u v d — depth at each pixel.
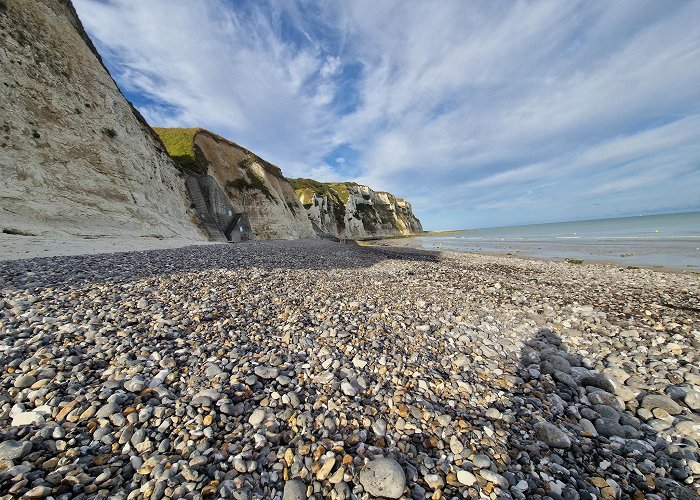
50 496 2.64
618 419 4.75
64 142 21.42
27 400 3.70
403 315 8.55
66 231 18.81
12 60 19.88
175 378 4.53
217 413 3.94
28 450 3.01
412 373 5.59
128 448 3.27
